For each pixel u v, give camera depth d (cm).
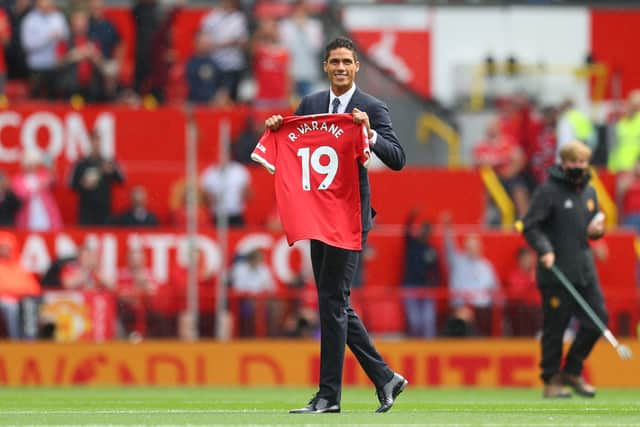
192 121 6141
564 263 4244
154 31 7788
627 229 7012
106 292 5872
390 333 5988
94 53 7619
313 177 2912
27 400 4209
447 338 5966
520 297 5997
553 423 2648
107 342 5728
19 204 6656
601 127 7888
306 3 8119
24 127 7344
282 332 5944
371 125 2956
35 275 6319
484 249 6456
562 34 8731
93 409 3491
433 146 7575
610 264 6556
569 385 4459
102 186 6694
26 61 7688
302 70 7875
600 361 5822
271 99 7644
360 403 3981
